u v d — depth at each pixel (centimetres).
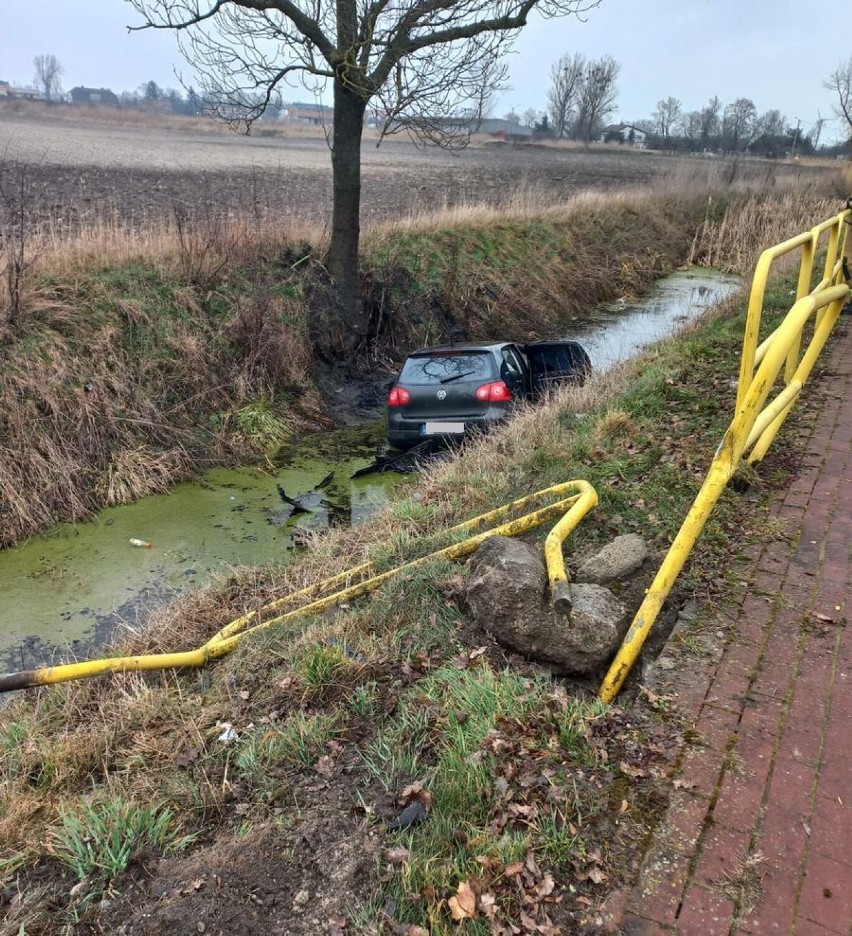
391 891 254
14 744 405
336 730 337
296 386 1117
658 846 255
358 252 1334
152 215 1520
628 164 4609
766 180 3164
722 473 329
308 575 566
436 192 2519
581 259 1983
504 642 371
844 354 773
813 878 239
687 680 329
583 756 295
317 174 2652
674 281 2208
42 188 1900
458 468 694
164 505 820
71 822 299
